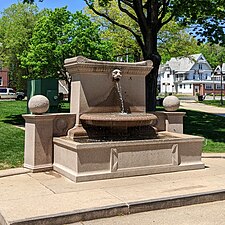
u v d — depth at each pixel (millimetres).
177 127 8391
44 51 29281
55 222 4395
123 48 31703
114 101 7488
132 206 4852
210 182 6133
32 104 6934
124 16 29938
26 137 7152
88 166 6262
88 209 4621
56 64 29641
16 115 17891
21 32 41281
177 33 32531
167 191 5508
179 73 76250
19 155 8430
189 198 5242
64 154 6648
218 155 8883
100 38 30391
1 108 21969
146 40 15648
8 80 55500
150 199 5051
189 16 14688
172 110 8453
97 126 7133
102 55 29125
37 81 14047
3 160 7918
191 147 7254
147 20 15648
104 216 4676
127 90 7645
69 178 6336
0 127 12641
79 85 7207
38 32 29703
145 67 7723
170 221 4570
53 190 5602
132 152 6609
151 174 6758
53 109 14102
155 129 7773
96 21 31031
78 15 29234
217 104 38844
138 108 7773
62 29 29156
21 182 6141
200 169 7277
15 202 4941
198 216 4766
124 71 7531
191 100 48125
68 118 7281
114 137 7129
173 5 14750
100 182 6137
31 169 6887
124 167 6547
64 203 4891
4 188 5727
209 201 5402
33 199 5090
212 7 13742
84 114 7172
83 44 28578
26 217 4324
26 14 42156
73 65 7160
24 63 31875
